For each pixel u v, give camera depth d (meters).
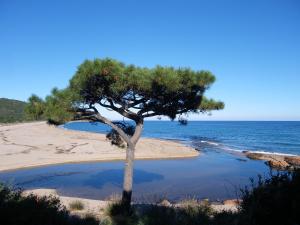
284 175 5.09
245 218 5.09
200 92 11.81
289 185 4.85
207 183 23.73
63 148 39.38
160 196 19.33
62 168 28.27
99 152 36.59
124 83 10.30
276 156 39.38
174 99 11.92
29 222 5.78
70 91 10.52
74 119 11.59
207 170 29.55
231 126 170.38
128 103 12.02
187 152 41.22
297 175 4.87
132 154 12.22
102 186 21.73
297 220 4.59
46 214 6.33
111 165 30.03
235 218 5.87
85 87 10.59
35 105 10.84
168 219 7.90
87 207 12.83
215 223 7.19
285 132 107.56
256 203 5.04
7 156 32.62
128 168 12.11
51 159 31.75
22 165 28.47
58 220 6.59
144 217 8.29
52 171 26.81
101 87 10.87
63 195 19.03
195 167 31.22
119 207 10.80
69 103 10.54
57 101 10.69
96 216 10.16
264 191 5.02
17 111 137.25
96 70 9.93
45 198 7.25
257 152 44.75
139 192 20.52
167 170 29.22
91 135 59.31
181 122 13.38
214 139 75.69
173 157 37.41
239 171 29.23
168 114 12.65
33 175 25.16
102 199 18.14
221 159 37.56
